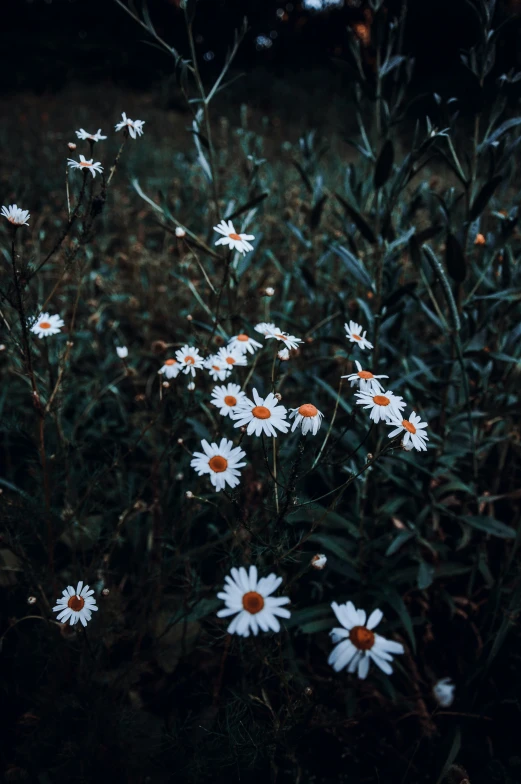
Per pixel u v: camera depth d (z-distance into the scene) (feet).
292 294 3.32
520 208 2.70
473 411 2.27
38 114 8.24
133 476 2.40
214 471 1.38
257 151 2.94
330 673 2.08
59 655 1.82
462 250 1.96
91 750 1.64
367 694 2.02
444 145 2.06
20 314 1.57
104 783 1.64
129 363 2.93
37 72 10.71
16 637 2.06
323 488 2.48
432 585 2.30
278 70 13.96
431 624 2.24
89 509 2.16
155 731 1.82
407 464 2.14
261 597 1.13
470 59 1.93
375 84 2.07
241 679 1.94
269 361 2.17
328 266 3.31
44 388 2.12
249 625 1.13
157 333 3.09
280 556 1.51
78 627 1.67
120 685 1.87
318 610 2.02
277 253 3.79
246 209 2.03
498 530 2.12
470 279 2.39
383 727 1.98
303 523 2.33
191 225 3.54
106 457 2.52
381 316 2.04
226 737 1.58
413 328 3.04
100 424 2.76
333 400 2.57
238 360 1.75
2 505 1.85
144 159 5.80
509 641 2.09
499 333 2.34
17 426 1.87
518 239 2.85
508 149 1.95
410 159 1.93
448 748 1.84
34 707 1.89
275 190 4.10
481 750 1.87
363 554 2.15
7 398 2.70
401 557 2.18
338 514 2.17
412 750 1.91
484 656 1.95
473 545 2.39
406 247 2.34
